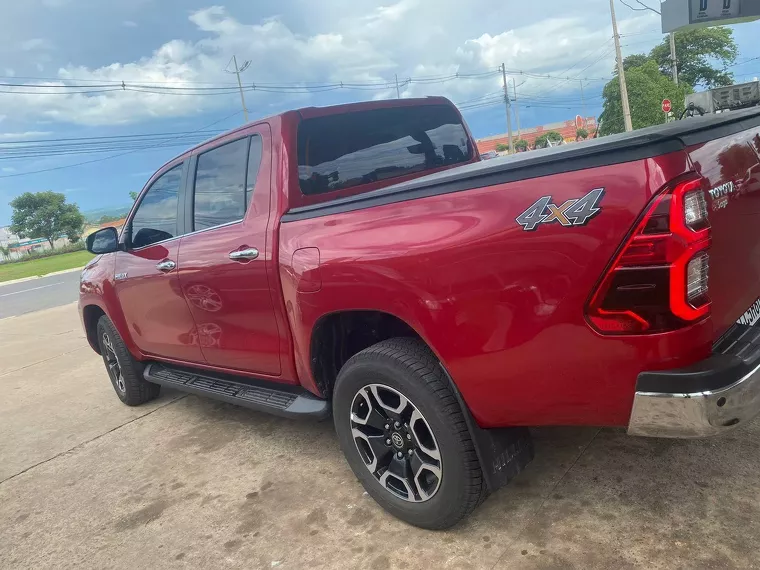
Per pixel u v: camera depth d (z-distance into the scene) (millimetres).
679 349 1693
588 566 2078
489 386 2039
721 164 1931
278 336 2945
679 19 16219
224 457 3502
